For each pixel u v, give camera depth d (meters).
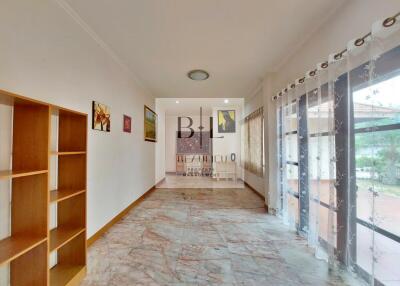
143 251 2.45
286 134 3.26
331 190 2.10
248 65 3.64
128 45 2.95
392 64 1.49
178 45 2.95
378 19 1.67
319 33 2.49
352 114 1.86
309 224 2.56
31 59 1.77
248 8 2.18
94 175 2.73
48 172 1.52
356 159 1.83
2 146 1.49
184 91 5.36
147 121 5.25
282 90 3.35
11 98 1.34
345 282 1.89
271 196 3.87
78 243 2.02
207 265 2.17
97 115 2.80
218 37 2.74
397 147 1.48
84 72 2.52
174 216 3.68
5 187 1.51
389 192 1.54
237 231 3.04
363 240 1.80
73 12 2.24
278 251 2.46
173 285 1.87
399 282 1.51
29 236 1.52
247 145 6.37
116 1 2.08
